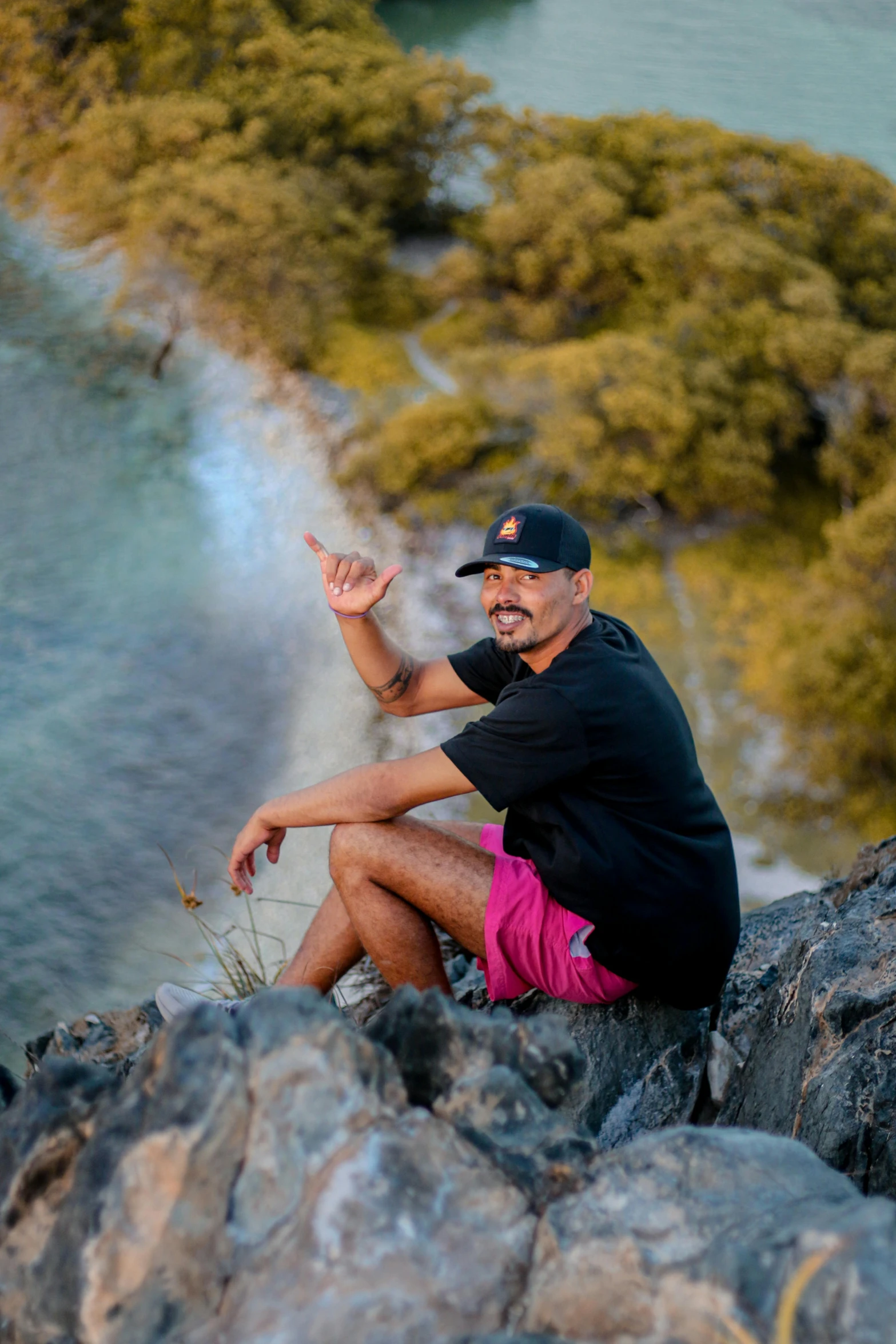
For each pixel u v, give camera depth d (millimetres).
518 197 35719
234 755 21797
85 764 20969
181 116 36594
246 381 31844
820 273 32656
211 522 27766
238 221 32688
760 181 35844
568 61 62750
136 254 33000
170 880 18625
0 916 17672
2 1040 12938
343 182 37000
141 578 25891
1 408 30609
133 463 29219
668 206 35938
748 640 25641
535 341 33312
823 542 28828
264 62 39656
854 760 22875
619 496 27891
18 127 40969
